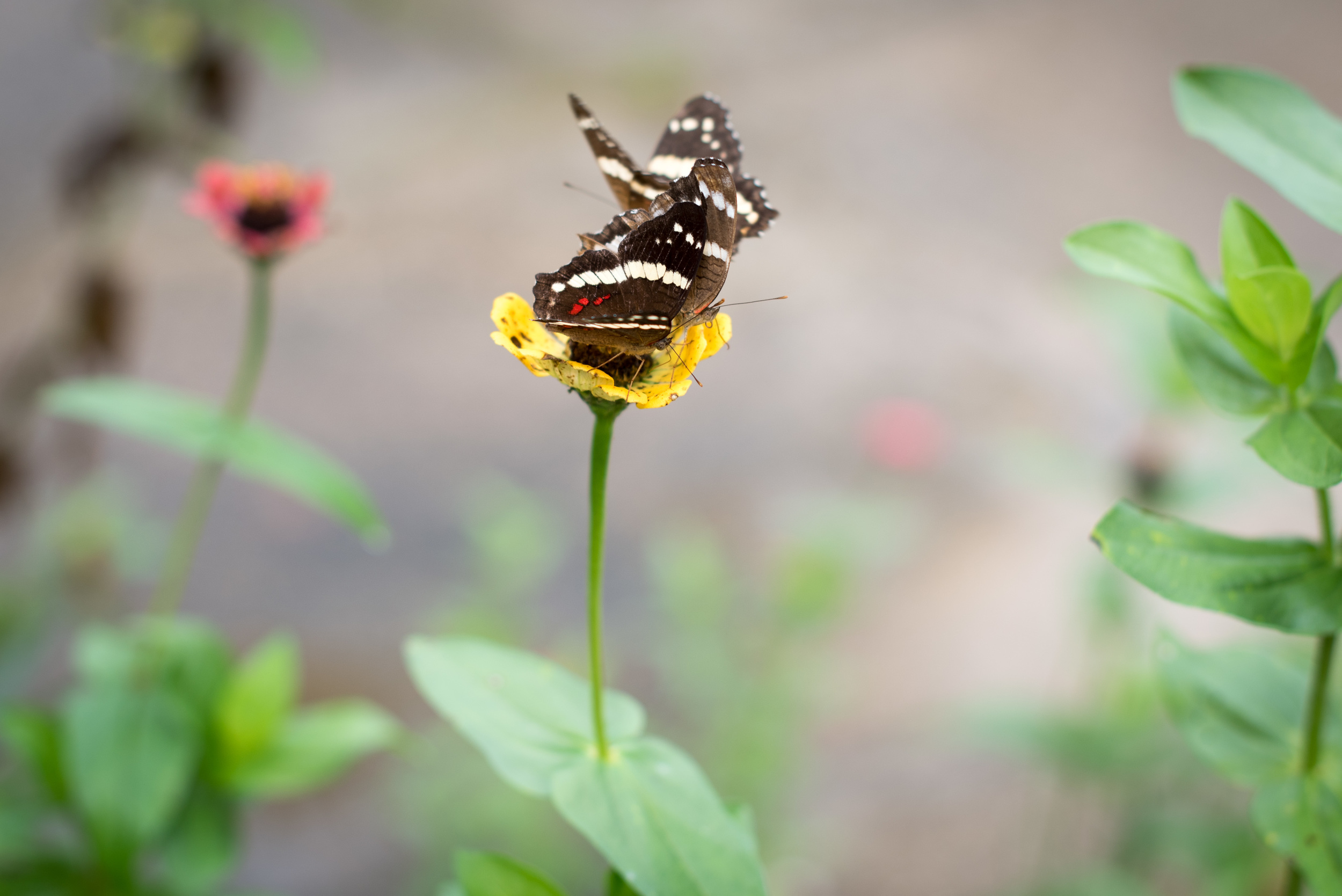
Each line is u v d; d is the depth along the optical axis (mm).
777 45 3791
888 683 1730
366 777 1610
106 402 980
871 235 2949
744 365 2479
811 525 1438
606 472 846
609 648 1735
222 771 986
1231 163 3352
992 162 3303
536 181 3027
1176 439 1137
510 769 846
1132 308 1131
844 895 1389
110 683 980
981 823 1511
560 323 855
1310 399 845
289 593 1840
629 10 3861
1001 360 2494
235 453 975
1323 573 834
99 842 946
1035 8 4207
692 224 857
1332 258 2877
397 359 2410
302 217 985
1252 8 4164
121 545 1437
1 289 2285
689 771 850
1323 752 871
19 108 2893
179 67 1139
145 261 2574
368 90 3279
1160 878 1371
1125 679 1189
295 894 1410
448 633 1391
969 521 2076
